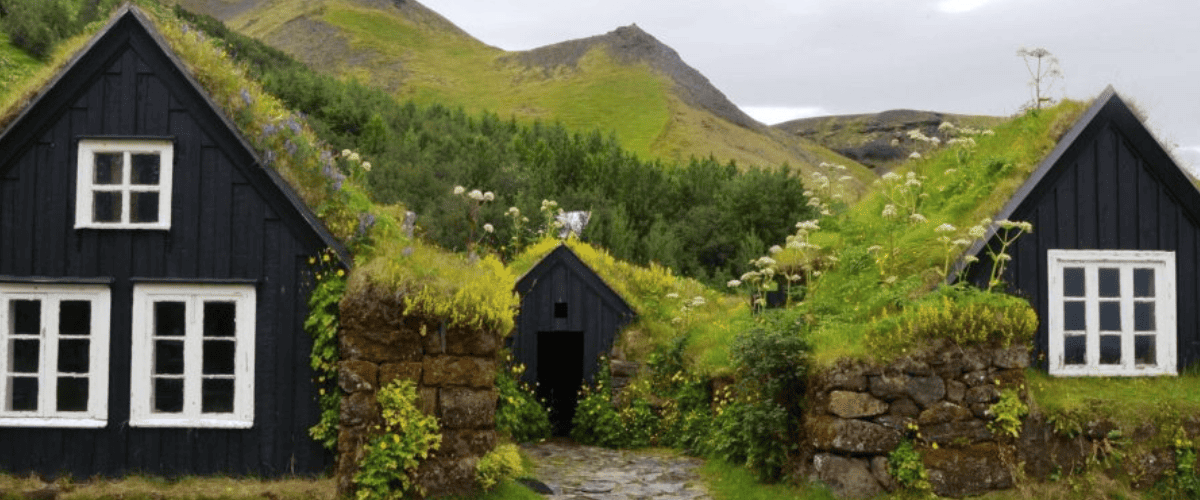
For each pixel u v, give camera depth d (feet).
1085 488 40.24
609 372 65.92
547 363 76.59
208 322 40.91
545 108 520.83
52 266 39.32
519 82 592.60
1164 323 47.37
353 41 643.45
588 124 488.44
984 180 51.44
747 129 535.60
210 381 39.68
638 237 136.05
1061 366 46.24
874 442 40.01
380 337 37.83
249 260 39.34
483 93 576.61
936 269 45.88
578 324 67.46
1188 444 41.55
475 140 175.83
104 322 39.06
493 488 39.65
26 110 39.14
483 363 39.34
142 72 39.88
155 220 41.16
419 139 171.22
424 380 38.42
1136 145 48.14
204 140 39.70
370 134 157.79
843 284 50.55
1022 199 46.50
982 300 41.27
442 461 38.40
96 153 39.83
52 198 39.55
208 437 38.83
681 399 60.80
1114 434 41.16
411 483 37.78
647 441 61.62
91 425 38.70
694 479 48.52
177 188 39.55
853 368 40.63
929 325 40.65
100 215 40.78
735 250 131.44
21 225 39.42
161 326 40.40
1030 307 43.55
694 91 563.89
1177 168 47.80
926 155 60.90
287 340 39.09
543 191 147.74
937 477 39.50
